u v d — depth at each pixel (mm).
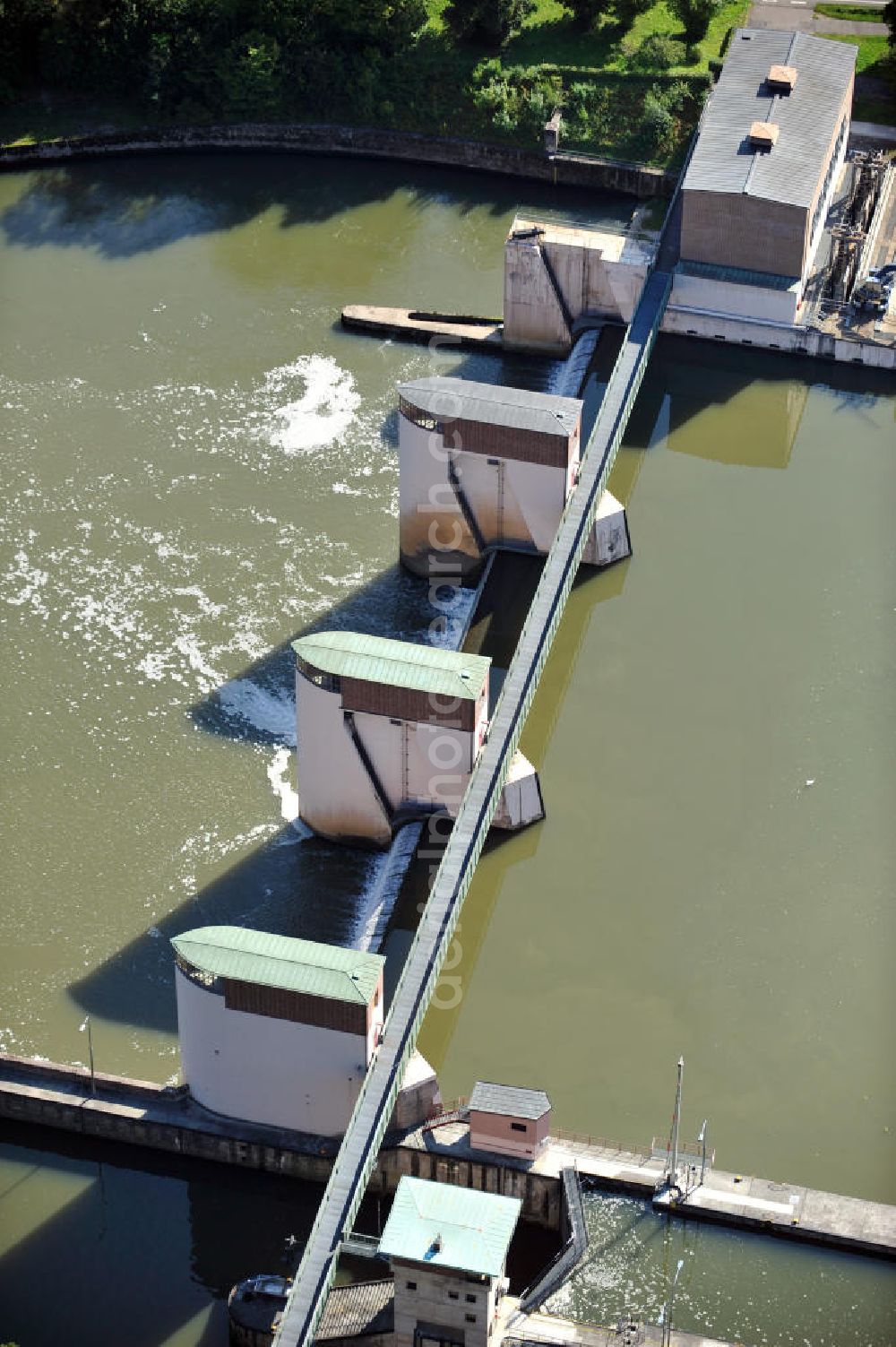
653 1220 176375
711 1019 198750
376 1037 180500
